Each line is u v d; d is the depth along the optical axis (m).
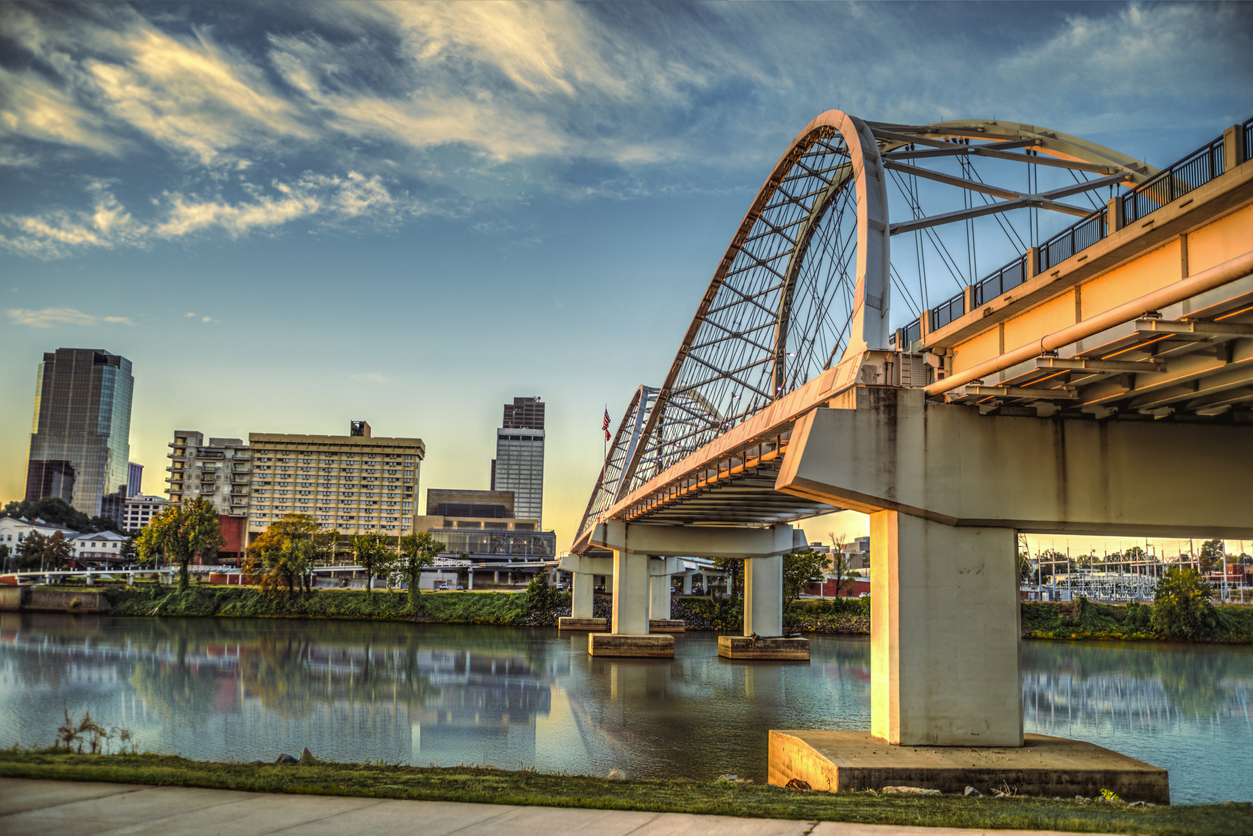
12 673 70.38
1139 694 68.56
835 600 144.00
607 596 166.12
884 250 35.28
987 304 27.97
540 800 18.47
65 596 150.38
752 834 16.12
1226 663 94.44
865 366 31.97
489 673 75.19
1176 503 30.81
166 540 153.25
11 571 173.75
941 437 31.09
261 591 150.88
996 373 28.52
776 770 33.56
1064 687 73.19
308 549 153.12
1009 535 31.30
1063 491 30.88
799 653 92.12
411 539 150.75
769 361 64.12
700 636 131.38
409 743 43.84
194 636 106.44
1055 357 23.91
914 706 30.14
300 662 81.00
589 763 39.19
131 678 68.19
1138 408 29.67
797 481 31.00
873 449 30.95
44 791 17.88
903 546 30.88
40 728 46.22
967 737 30.08
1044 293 25.64
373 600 150.12
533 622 146.12
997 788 27.16
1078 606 136.62
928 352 32.00
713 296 76.25
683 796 20.28
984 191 38.66
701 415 70.19
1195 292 18.14
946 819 17.83
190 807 16.97
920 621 30.53
